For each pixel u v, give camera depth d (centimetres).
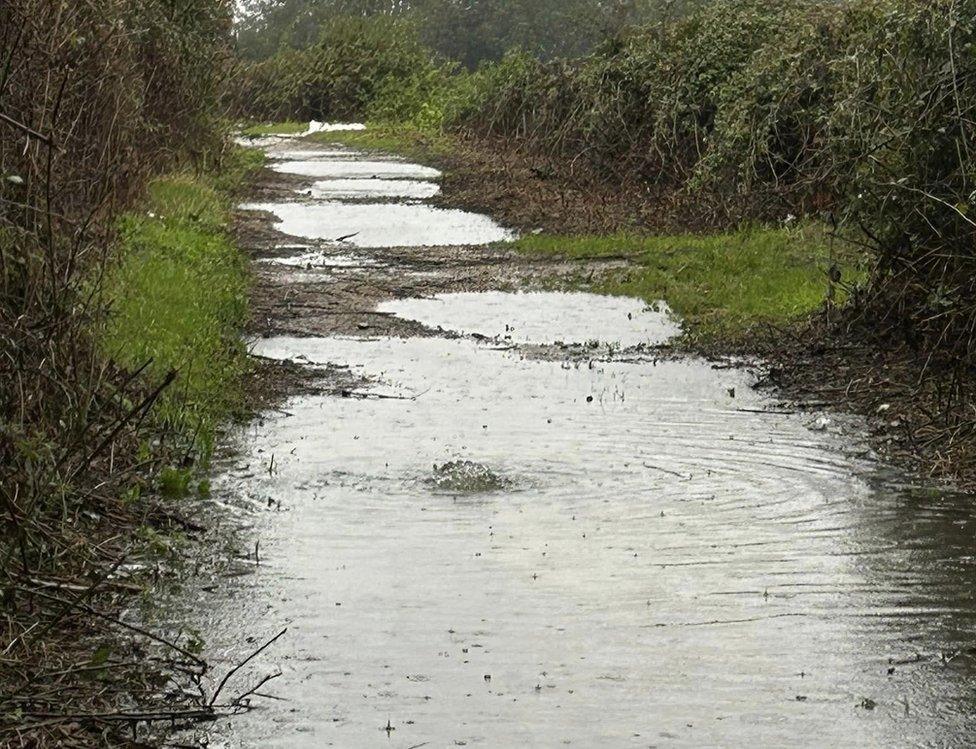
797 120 2155
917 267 1378
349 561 870
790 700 687
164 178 2559
